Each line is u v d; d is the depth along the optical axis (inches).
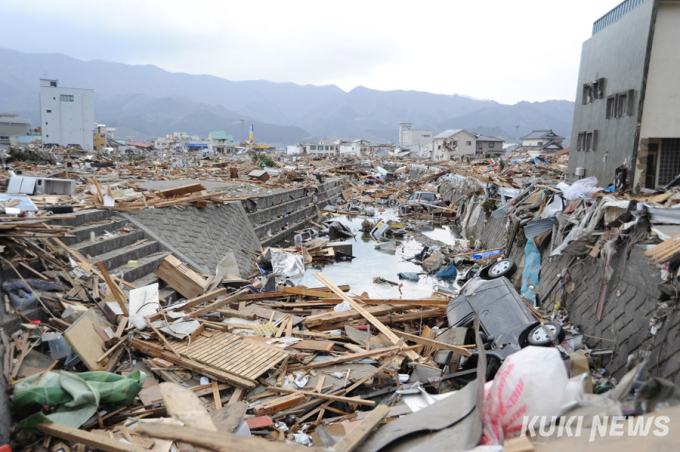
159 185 1053.8
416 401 264.5
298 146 6141.7
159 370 321.4
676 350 291.6
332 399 307.4
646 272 346.3
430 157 4200.3
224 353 342.6
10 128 3777.1
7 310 310.8
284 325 421.1
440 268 803.4
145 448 227.1
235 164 2234.3
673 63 633.0
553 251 517.3
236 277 585.6
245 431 235.1
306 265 866.8
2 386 241.0
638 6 657.6
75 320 336.5
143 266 504.7
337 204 1775.3
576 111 895.1
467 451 122.1
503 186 978.7
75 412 247.0
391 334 402.0
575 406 130.3
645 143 650.2
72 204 577.0
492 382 158.6
